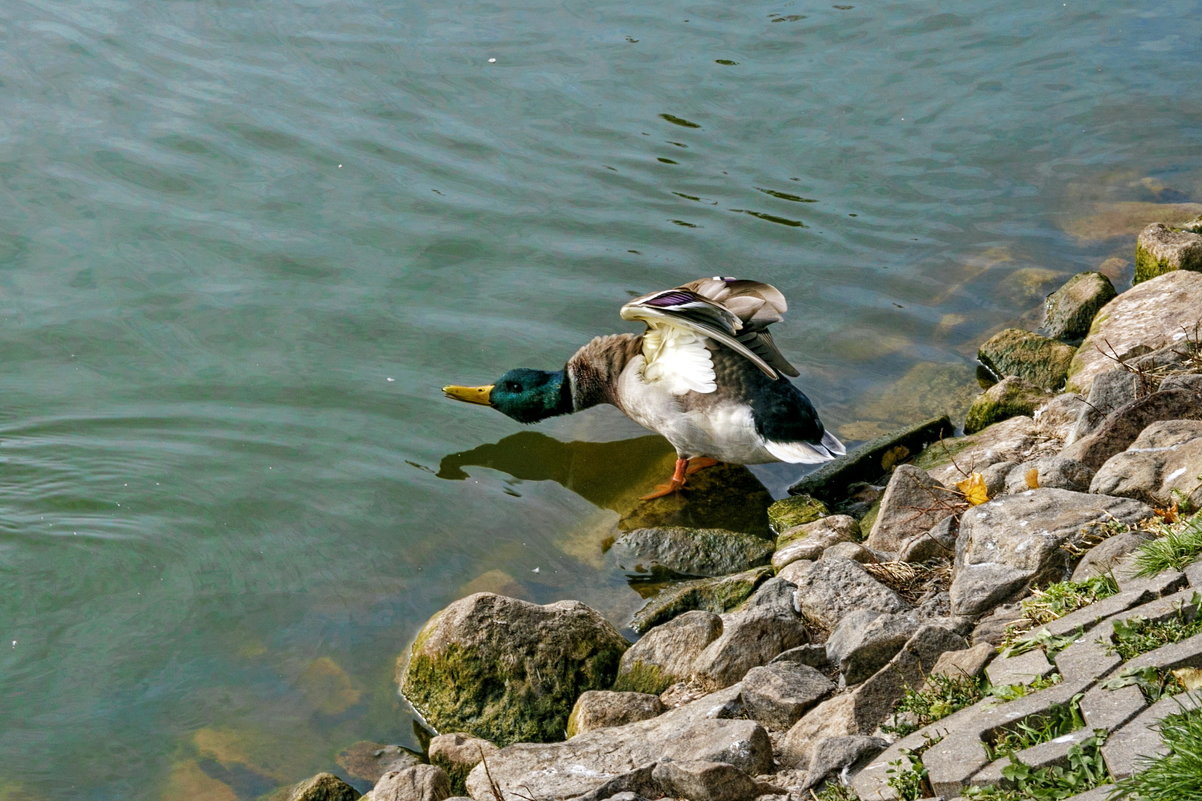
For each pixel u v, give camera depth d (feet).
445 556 19.08
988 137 21.97
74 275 20.48
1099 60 22.82
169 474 19.39
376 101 22.07
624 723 17.84
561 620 18.21
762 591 18.25
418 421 19.83
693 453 19.52
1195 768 14.03
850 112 22.16
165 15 22.93
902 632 17.63
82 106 21.81
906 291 20.72
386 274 20.67
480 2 23.32
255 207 21.07
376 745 18.10
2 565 18.88
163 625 18.63
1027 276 20.81
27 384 19.79
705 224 21.15
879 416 19.92
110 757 18.04
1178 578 17.21
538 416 19.85
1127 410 18.43
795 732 17.39
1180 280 19.99
